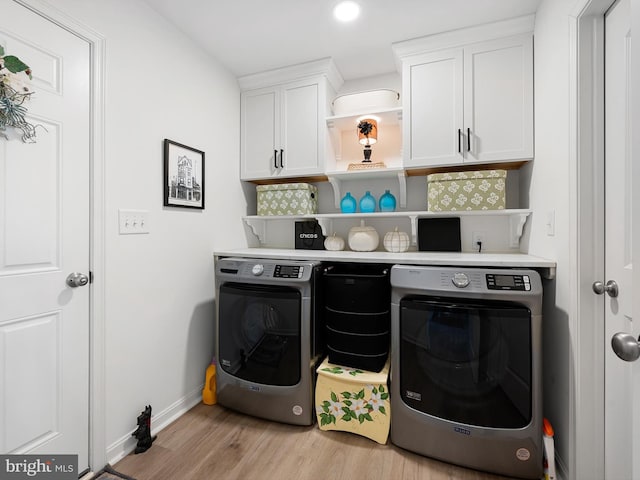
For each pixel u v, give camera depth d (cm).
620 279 109
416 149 196
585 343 121
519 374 131
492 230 207
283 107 231
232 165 234
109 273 144
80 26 132
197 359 197
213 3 163
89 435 138
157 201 170
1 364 112
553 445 130
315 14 171
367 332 161
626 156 107
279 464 143
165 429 169
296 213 230
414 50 196
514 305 134
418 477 135
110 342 145
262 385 173
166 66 175
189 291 192
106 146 142
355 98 214
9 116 109
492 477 135
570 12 126
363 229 215
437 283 143
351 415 161
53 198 125
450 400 141
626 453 106
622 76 109
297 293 168
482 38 182
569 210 127
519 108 175
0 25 109
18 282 115
